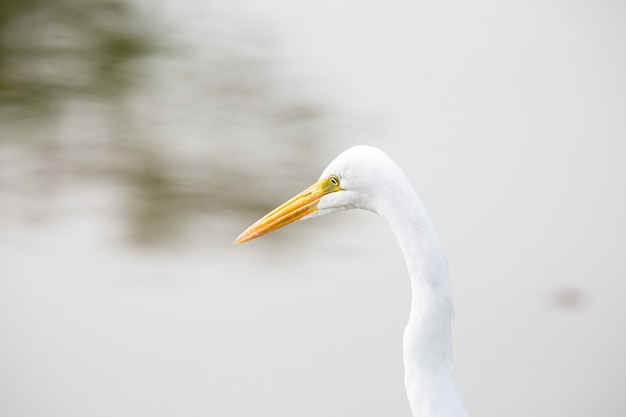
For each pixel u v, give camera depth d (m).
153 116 16.72
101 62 18.41
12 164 15.46
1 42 18.89
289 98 16.91
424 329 5.40
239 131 16.02
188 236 13.32
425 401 5.48
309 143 15.49
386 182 5.43
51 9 19.45
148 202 14.27
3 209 14.20
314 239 13.05
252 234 6.47
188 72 17.94
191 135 16.05
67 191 14.65
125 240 13.36
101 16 19.50
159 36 18.98
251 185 14.48
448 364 5.49
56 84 17.78
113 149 15.66
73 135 16.23
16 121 16.83
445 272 5.36
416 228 5.34
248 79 17.59
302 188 14.31
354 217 13.53
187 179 14.66
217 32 19.03
